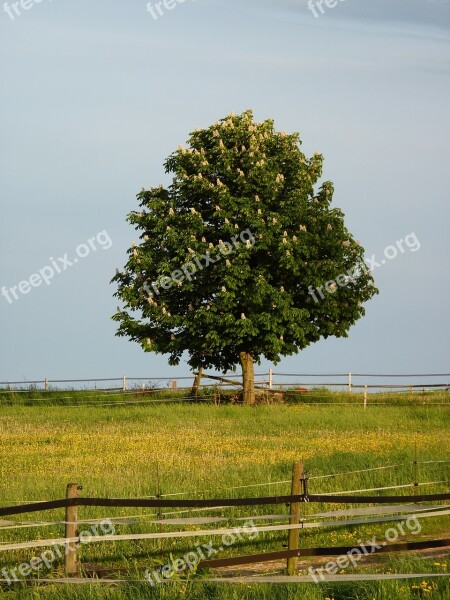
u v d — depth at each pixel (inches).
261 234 1862.7
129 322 1932.8
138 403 1926.7
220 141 1923.0
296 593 536.7
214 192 1891.0
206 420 1643.7
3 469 1095.0
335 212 1925.4
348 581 558.9
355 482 899.4
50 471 1058.1
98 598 548.4
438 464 989.2
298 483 613.0
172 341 1914.4
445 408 1759.4
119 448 1286.9
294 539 609.6
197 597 545.0
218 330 1900.8
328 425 1574.8
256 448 1261.1
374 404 1877.5
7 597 569.3
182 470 1009.5
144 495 849.5
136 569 606.9
